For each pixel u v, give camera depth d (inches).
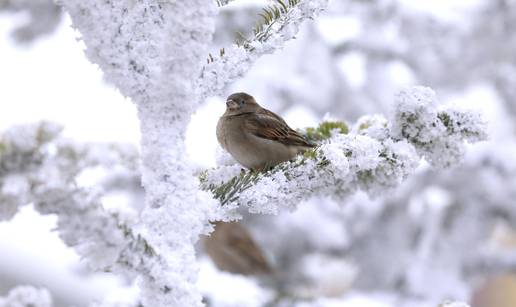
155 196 155.1
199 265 152.4
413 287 549.6
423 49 562.3
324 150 185.2
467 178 555.5
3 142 119.6
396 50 560.7
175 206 154.5
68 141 122.5
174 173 156.4
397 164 190.2
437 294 546.6
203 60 168.6
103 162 124.4
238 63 171.5
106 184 455.8
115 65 156.9
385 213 564.1
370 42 557.6
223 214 172.4
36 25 506.0
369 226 562.3
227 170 213.5
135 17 157.8
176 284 143.0
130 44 157.6
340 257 549.6
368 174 195.8
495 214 559.2
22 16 504.4
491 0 565.6
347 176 191.3
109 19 154.9
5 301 123.5
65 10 153.3
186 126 159.9
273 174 186.1
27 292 124.0
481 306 814.5
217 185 192.4
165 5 150.6
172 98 156.3
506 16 563.8
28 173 121.6
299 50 557.6
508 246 653.9
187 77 153.6
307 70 553.3
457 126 192.9
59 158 122.0
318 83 551.2
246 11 468.8
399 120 193.8
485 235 561.0
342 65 562.6
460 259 559.5
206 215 163.3
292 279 497.7
